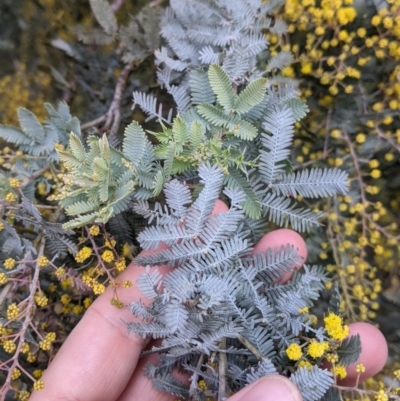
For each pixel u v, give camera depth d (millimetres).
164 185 149
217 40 173
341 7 192
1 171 181
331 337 144
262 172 153
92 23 235
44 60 235
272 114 149
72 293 198
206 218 148
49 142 183
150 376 162
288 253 151
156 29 199
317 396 132
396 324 211
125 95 220
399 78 190
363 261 210
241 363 152
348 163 212
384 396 136
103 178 132
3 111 237
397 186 215
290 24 203
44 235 162
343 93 208
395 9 180
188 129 158
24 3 226
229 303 141
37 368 188
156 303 147
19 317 150
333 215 211
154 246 147
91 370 171
